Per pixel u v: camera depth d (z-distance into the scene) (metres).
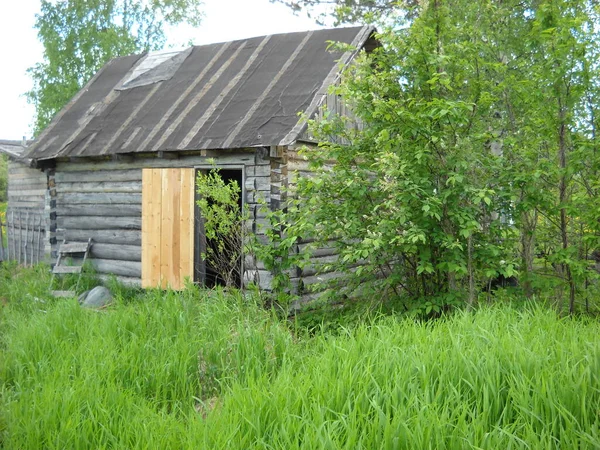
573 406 3.80
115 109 13.11
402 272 7.35
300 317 8.03
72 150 12.22
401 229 6.83
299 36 12.52
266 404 4.11
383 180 6.97
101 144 11.97
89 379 5.28
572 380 3.98
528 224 7.74
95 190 12.39
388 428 3.50
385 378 4.22
